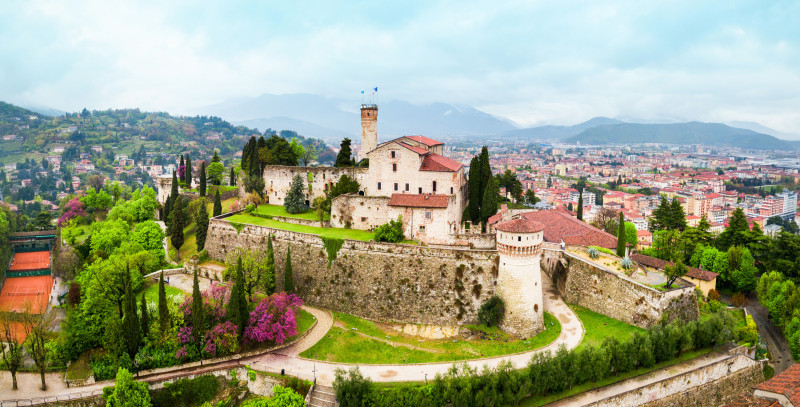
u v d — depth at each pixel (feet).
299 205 451.12
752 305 449.06
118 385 249.96
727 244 503.20
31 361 293.23
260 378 280.92
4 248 535.19
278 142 549.54
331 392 271.49
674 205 567.59
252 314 303.48
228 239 421.59
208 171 652.07
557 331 333.42
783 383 262.47
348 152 497.87
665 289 337.72
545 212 504.02
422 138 495.82
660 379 295.48
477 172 433.48
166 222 533.55
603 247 407.44
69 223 558.15
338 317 354.74
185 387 272.31
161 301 287.07
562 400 278.67
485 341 320.91
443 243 375.45
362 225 405.59
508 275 326.24
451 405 264.72
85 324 292.20
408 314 346.54
